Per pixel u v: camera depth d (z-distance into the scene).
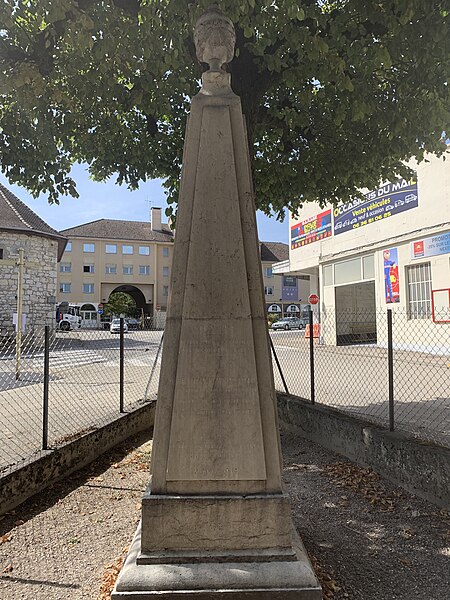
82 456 4.83
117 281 53.69
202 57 2.77
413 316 15.55
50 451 4.34
